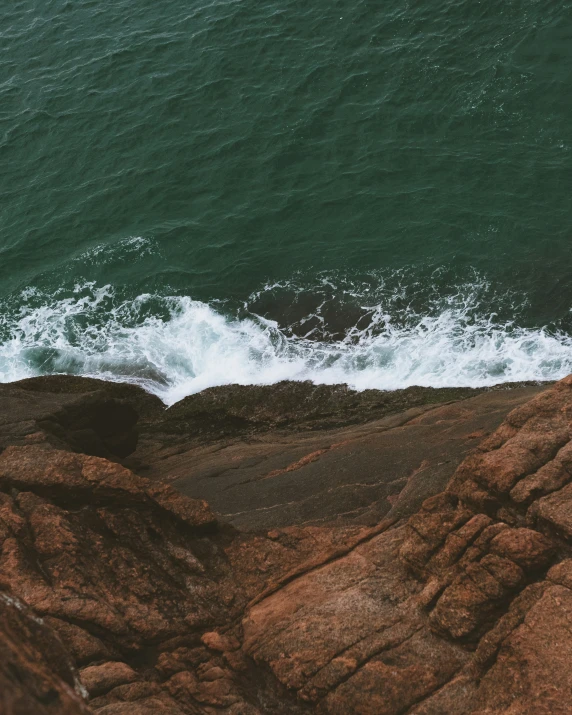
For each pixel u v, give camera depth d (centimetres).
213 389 2139
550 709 773
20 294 2566
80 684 540
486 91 2881
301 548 1148
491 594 897
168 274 2547
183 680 927
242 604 1066
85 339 2373
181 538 1162
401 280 2367
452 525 1013
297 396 2059
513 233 2417
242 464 1630
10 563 1038
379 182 2694
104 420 1756
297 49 3284
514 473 993
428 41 3144
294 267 2489
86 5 3938
